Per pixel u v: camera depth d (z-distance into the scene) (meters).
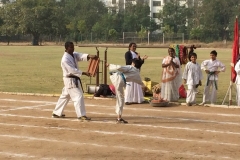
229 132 11.47
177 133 11.33
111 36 93.12
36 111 14.57
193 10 103.44
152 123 12.62
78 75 12.91
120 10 117.75
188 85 15.92
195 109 15.16
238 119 13.33
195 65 16.00
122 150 9.61
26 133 11.34
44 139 10.69
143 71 29.91
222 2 93.00
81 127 12.05
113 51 57.72
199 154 9.32
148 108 15.34
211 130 11.72
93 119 13.20
